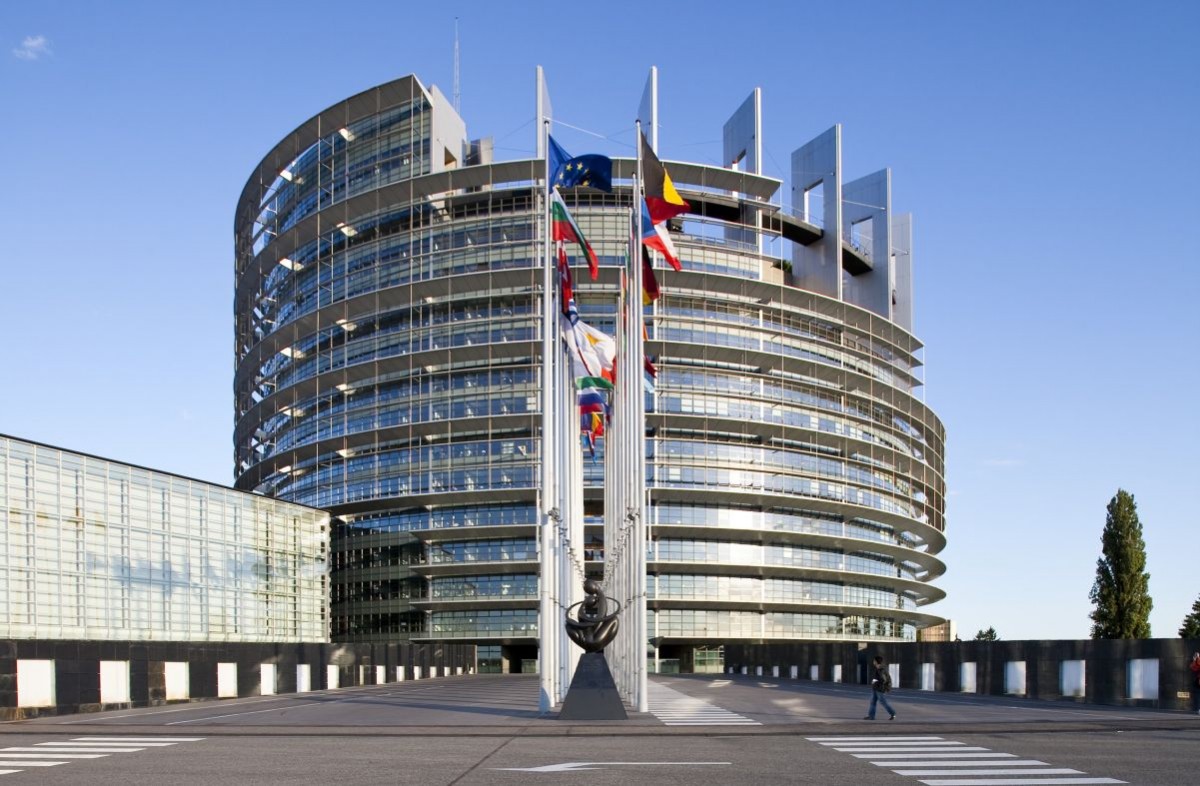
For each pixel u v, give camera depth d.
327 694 49.41
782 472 94.75
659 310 94.56
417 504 91.12
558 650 35.53
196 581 57.41
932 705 35.44
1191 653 31.95
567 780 15.80
